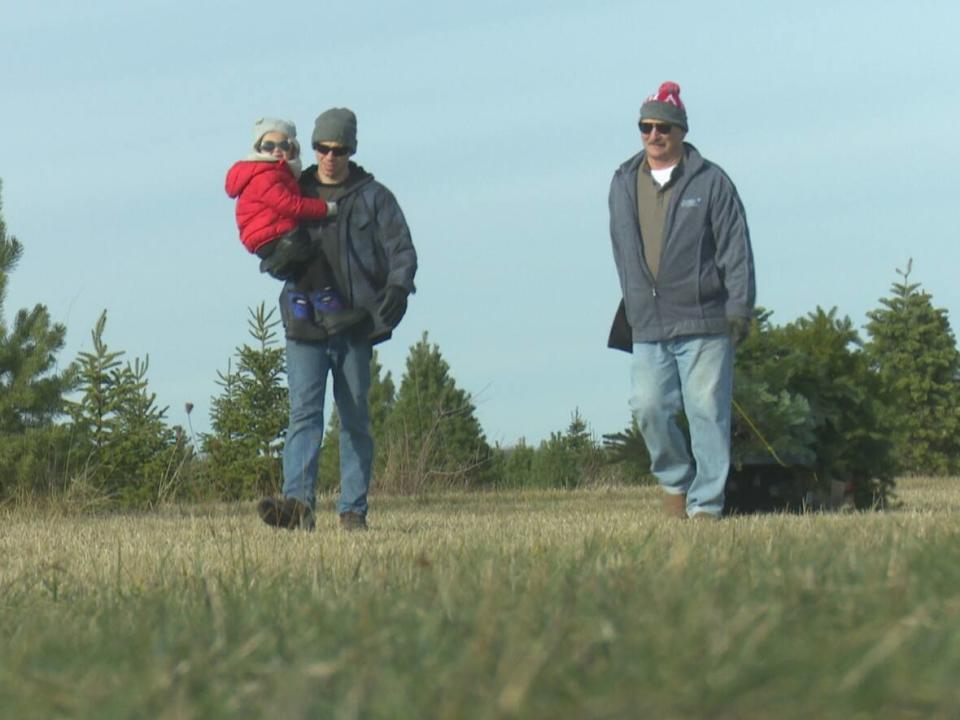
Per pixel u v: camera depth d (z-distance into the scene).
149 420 51.41
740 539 20.39
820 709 8.02
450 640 10.77
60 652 11.80
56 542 31.09
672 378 35.25
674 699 8.04
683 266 34.22
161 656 10.62
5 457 46.19
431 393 74.31
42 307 48.25
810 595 11.93
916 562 13.73
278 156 33.19
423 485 63.06
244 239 33.00
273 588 16.05
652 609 11.41
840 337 41.81
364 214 33.19
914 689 8.10
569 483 72.25
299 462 33.47
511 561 17.80
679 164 34.34
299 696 8.52
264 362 55.28
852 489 41.22
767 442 38.16
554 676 8.95
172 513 46.16
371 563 19.08
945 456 89.12
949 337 89.25
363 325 33.47
